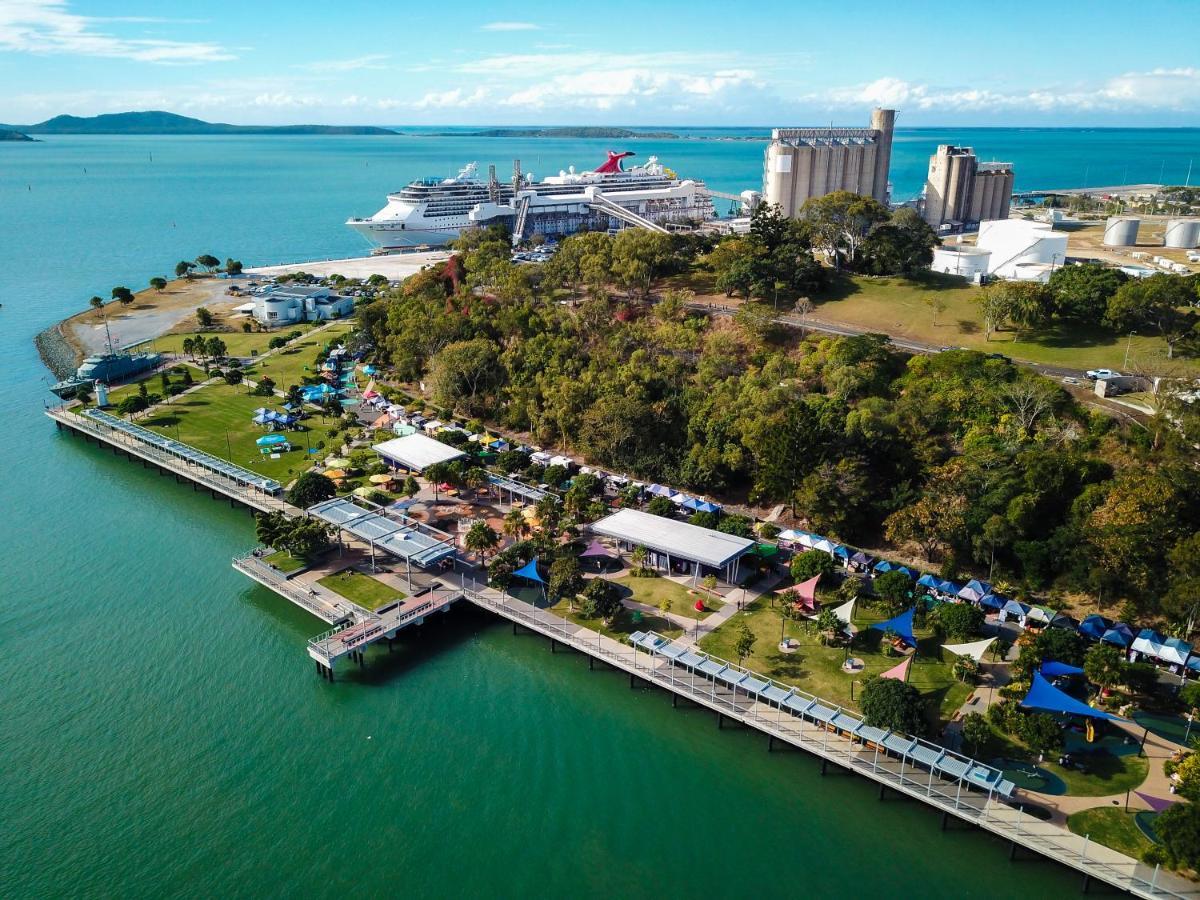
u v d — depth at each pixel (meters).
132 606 101.50
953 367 130.62
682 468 125.50
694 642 89.44
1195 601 83.06
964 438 115.62
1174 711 77.88
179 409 162.50
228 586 106.44
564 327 166.00
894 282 178.62
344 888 63.56
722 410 127.62
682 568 103.44
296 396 164.75
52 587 105.19
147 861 65.88
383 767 75.88
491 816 70.38
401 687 87.12
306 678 88.50
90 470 142.00
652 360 151.88
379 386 173.50
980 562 103.06
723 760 77.12
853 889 63.53
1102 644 80.12
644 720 82.31
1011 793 67.44
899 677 80.38
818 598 97.44
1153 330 142.00
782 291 178.12
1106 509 93.50
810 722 78.12
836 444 116.19
